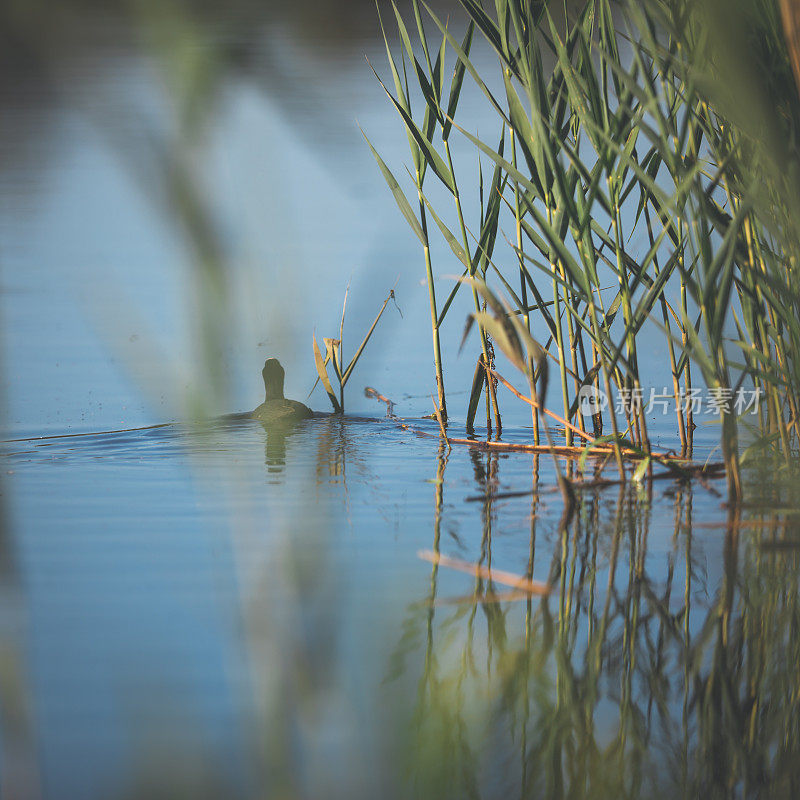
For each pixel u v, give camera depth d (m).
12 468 23.77
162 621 14.54
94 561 17.19
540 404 20.44
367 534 18.98
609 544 18.77
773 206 18.42
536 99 20.53
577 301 25.61
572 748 11.94
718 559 17.94
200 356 4.68
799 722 12.68
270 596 11.77
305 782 10.16
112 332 6.23
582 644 14.59
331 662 12.80
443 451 26.19
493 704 12.78
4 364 9.77
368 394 31.61
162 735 11.13
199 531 18.89
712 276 18.30
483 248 25.48
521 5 21.88
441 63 24.66
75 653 13.41
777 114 16.69
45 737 11.16
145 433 27.30
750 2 15.84
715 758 11.79
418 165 26.31
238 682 12.61
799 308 19.45
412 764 10.98
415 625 14.90
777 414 21.56
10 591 15.72
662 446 26.19
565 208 21.36
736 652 14.49
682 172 18.75
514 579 16.84
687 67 17.22
